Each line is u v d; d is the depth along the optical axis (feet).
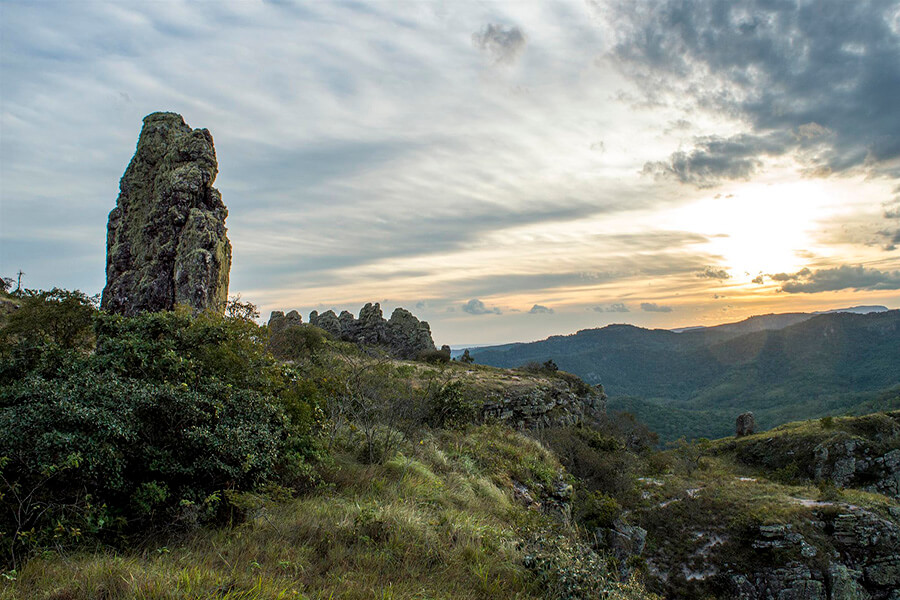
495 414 135.13
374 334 230.48
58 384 23.17
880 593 93.86
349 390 46.34
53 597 14.43
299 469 29.25
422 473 37.47
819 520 104.27
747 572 96.53
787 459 191.11
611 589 23.58
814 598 91.04
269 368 35.58
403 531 24.62
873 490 167.63
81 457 19.47
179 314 34.14
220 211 102.27
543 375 242.99
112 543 20.29
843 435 182.09
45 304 42.83
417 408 55.88
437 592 19.88
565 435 138.92
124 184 116.57
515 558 25.54
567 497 54.29
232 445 24.50
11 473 19.16
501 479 47.16
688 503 114.11
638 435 224.12
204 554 19.81
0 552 17.38
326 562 20.52
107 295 101.30
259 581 16.61
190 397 24.82
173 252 94.17
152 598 14.70
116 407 22.13
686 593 95.09
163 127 116.67
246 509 23.41
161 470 22.53
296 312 176.96
